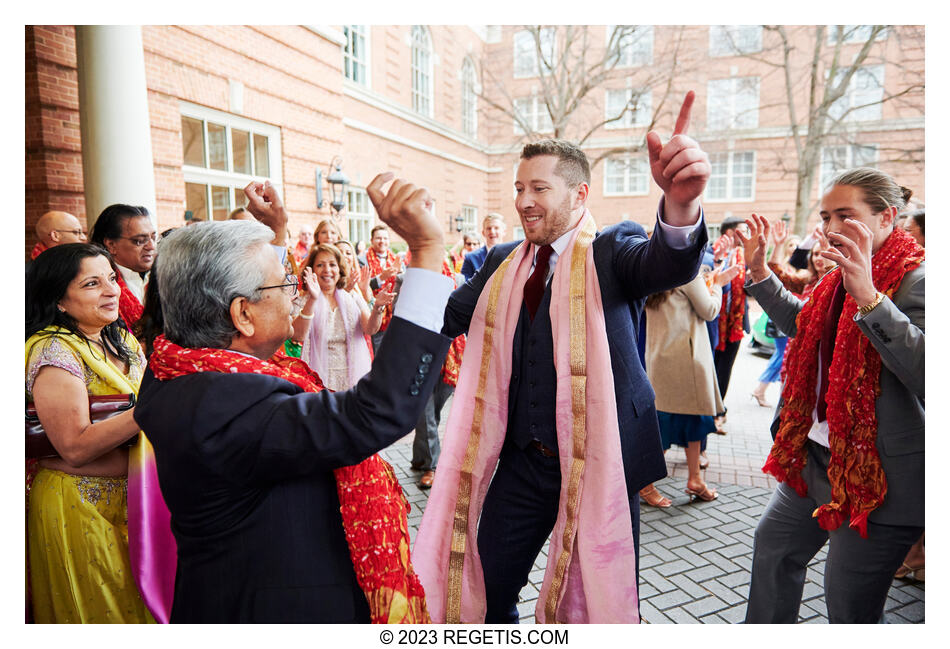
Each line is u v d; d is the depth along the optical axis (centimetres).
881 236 167
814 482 178
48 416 149
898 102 1805
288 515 103
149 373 116
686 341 335
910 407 158
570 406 166
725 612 242
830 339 176
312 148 989
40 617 165
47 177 599
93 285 162
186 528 102
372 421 94
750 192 2111
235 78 805
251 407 97
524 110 2112
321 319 344
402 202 97
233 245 100
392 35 1487
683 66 1845
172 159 707
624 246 165
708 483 378
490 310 183
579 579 168
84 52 482
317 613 103
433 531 184
